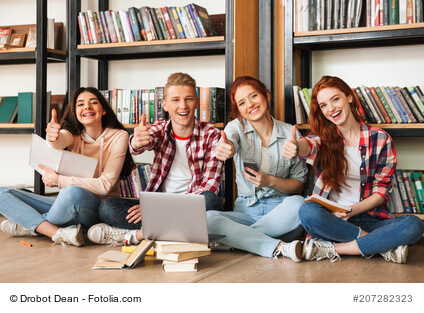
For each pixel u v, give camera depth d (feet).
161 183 7.93
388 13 8.20
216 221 7.07
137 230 7.30
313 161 7.14
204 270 6.09
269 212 7.32
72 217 7.47
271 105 8.86
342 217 6.68
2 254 6.88
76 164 7.50
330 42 9.09
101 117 8.30
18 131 10.38
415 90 8.11
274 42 8.96
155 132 7.82
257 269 6.17
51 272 5.94
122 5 11.07
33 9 11.65
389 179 7.10
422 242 8.09
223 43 8.89
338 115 7.04
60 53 10.45
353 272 6.00
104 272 6.00
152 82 10.87
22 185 11.04
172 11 9.39
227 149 6.86
